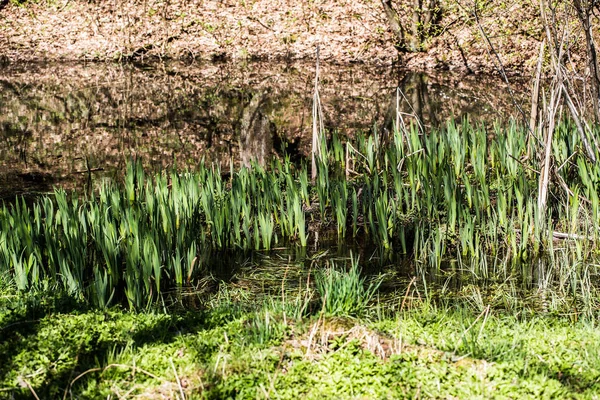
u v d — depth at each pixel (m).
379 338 5.01
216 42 22.23
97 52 21.83
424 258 7.78
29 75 20.09
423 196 8.68
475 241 7.86
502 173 9.91
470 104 16.44
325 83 18.95
